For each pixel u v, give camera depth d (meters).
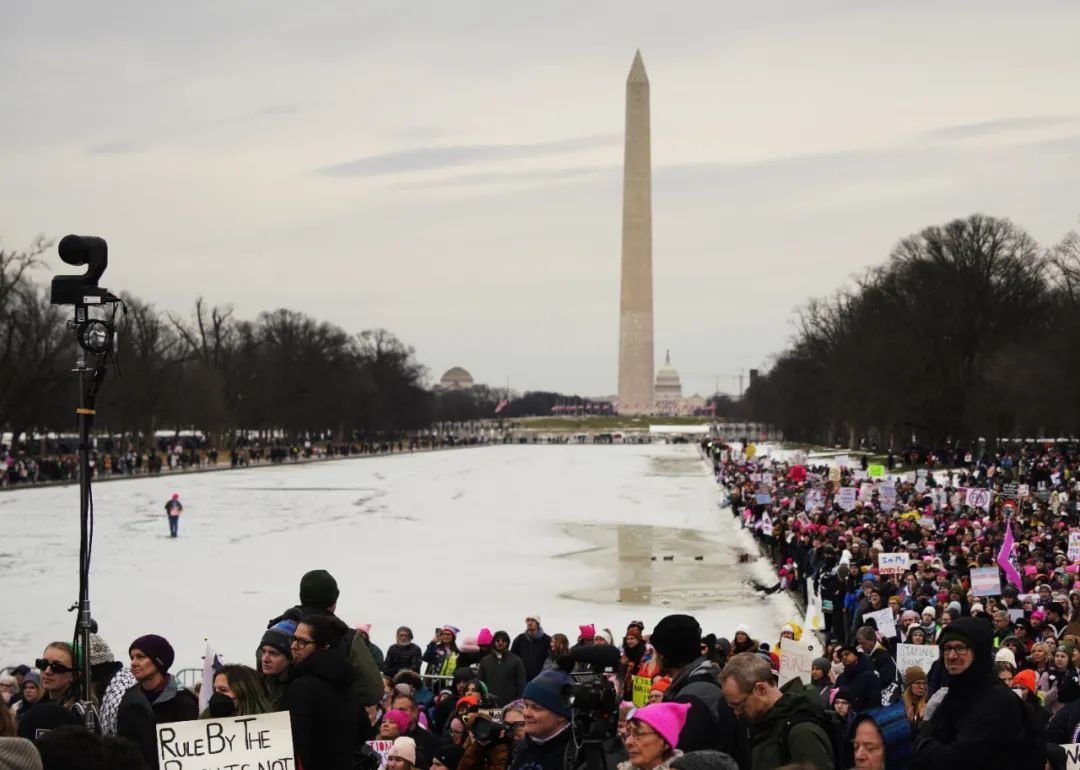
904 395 144.38
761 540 81.06
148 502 116.25
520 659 28.67
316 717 13.73
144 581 63.81
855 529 57.03
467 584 63.94
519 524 96.94
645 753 11.48
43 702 15.52
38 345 149.00
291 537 86.00
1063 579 40.12
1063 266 137.50
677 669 13.80
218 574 66.69
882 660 25.00
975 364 143.50
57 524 94.31
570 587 63.41
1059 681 23.67
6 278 157.38
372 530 91.25
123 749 9.75
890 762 12.66
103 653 17.25
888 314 154.75
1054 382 118.31
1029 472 103.44
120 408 181.00
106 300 17.19
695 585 64.50
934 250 149.12
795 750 12.50
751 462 141.50
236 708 14.72
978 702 13.12
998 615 30.89
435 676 30.16
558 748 13.36
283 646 15.32
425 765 19.70
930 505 72.38
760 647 26.94
